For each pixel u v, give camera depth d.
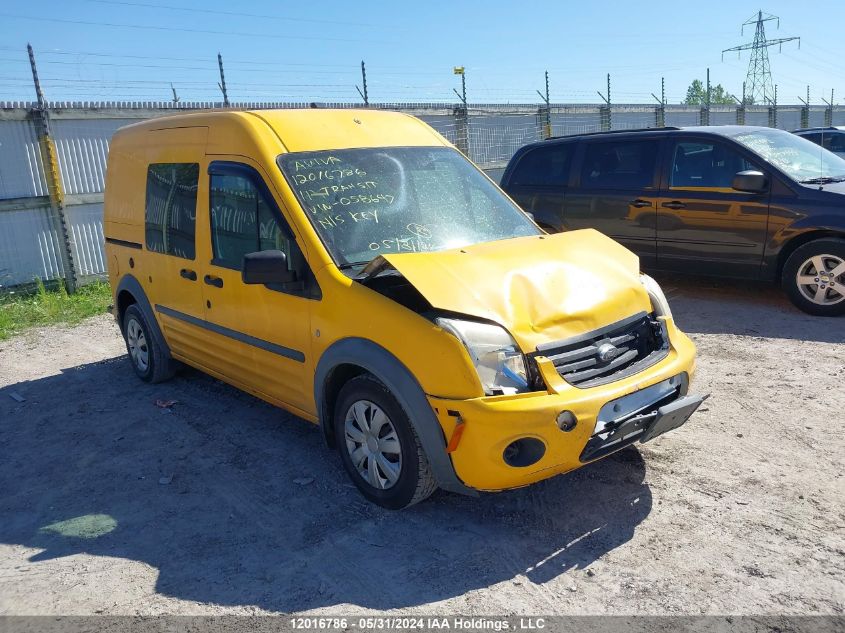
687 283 8.84
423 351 3.41
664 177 8.03
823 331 6.61
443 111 15.04
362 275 3.81
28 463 4.89
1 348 7.95
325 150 4.51
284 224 4.15
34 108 9.88
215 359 5.17
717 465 4.17
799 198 7.09
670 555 3.34
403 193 4.51
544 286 3.67
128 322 6.39
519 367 3.38
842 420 4.70
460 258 3.76
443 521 3.76
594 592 3.12
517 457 3.36
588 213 8.67
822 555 3.27
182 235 5.21
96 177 10.66
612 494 3.92
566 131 18.31
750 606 2.96
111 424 5.47
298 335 4.16
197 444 4.98
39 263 10.16
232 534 3.79
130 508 4.14
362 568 3.39
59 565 3.61
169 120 5.52
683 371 3.80
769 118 25.27
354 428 3.97
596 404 3.34
